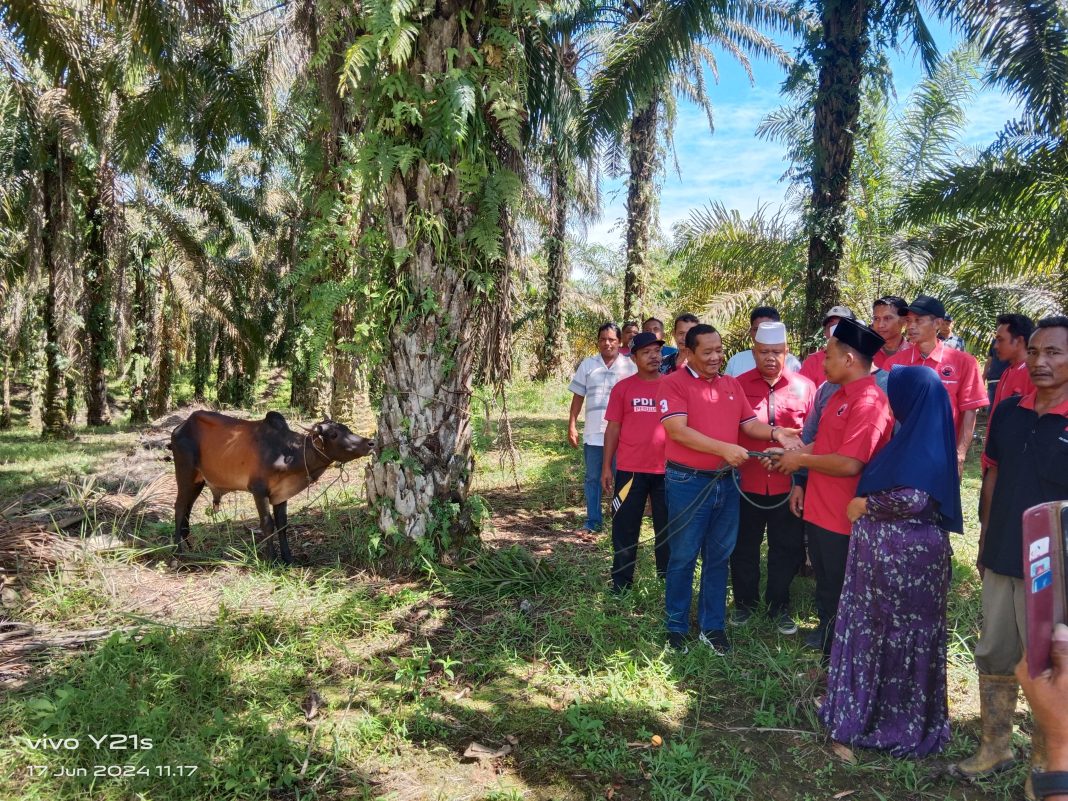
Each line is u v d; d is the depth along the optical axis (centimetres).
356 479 859
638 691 384
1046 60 727
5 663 390
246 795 293
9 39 862
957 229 928
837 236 790
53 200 1348
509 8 522
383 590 503
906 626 339
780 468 409
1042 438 314
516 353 2042
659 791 303
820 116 792
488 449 1037
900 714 343
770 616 485
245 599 475
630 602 490
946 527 344
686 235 1090
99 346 1625
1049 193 822
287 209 1873
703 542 441
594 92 870
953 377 539
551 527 686
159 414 1872
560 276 1978
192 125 1012
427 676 396
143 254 1764
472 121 516
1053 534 138
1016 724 365
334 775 311
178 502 577
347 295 568
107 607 467
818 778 321
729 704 382
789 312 959
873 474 343
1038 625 137
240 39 1019
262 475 539
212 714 344
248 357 1844
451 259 531
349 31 589
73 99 883
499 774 317
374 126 525
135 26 771
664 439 509
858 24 773
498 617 468
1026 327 470
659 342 523
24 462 1062
